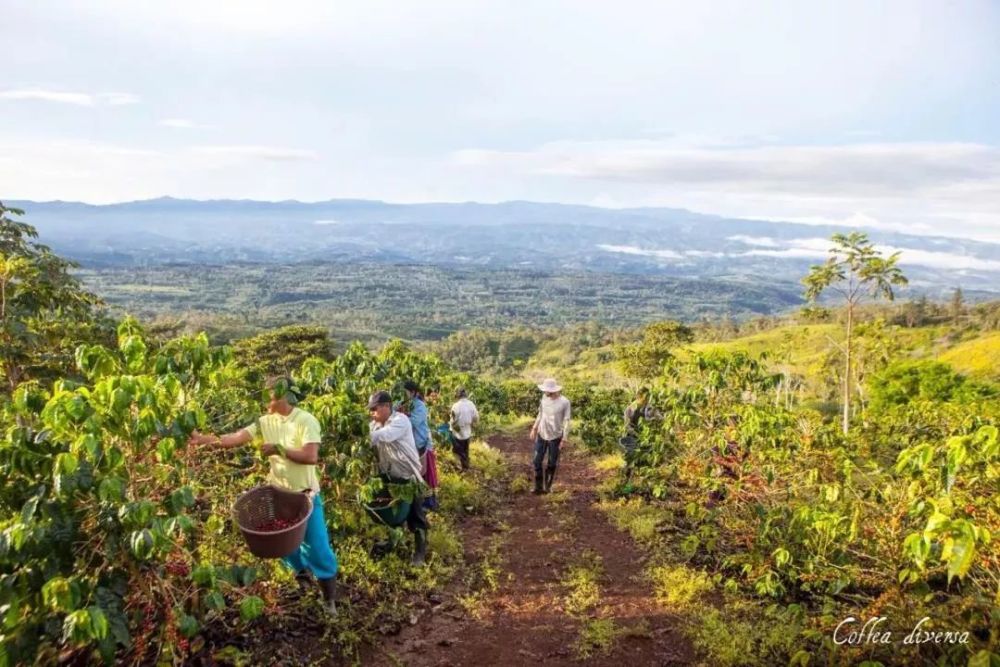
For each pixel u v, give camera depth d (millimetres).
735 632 4492
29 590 2840
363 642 4422
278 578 4598
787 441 6363
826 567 4680
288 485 4488
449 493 8195
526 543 6898
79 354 3637
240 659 3836
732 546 6293
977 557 3568
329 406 5535
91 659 3334
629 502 8422
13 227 8055
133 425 3273
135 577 3256
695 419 7430
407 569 5598
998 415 7707
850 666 3863
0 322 5504
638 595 5430
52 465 3055
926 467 3955
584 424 14922
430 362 11039
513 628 4836
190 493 3246
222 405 5320
